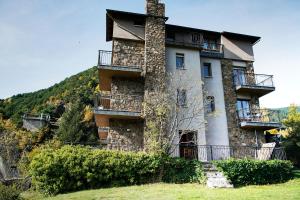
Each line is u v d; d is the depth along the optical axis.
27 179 15.57
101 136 26.73
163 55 20.55
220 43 24.23
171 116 19.33
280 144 23.75
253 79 23.56
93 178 14.27
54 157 13.97
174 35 22.75
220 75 23.00
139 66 20.34
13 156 22.33
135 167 15.25
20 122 49.78
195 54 22.19
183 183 15.41
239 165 15.44
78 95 55.78
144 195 11.51
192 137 20.02
